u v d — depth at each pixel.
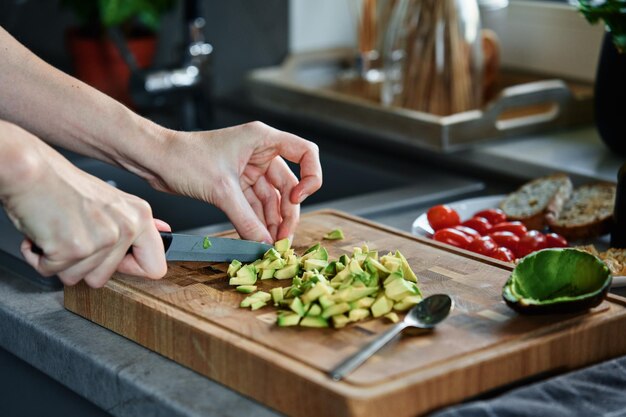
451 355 0.88
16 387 1.16
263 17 2.28
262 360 0.89
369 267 1.03
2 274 1.27
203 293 1.05
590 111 1.91
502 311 0.99
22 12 2.15
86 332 1.07
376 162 1.83
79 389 1.03
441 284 1.08
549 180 1.48
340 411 0.82
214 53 2.23
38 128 1.19
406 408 0.83
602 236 1.39
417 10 1.82
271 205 1.26
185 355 0.98
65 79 1.19
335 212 1.36
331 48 2.38
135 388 0.94
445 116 1.83
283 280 1.10
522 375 0.92
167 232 1.11
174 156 1.17
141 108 2.15
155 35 2.20
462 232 1.29
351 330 0.95
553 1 2.12
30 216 0.90
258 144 1.18
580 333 0.95
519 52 2.14
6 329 1.14
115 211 0.94
